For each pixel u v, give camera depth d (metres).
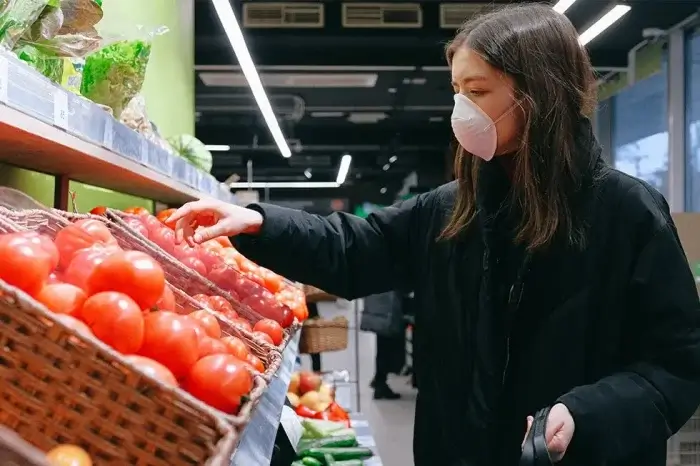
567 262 1.38
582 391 1.27
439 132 15.45
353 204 25.17
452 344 1.53
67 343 0.76
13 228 1.06
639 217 1.37
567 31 1.36
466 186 1.49
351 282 1.62
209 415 0.77
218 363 0.96
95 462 0.76
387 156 17.94
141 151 1.78
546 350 1.40
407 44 8.09
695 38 6.91
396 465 5.17
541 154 1.33
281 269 1.56
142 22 3.30
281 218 1.52
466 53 1.35
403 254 1.66
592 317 1.40
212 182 3.05
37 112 1.06
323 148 16.33
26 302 0.75
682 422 1.32
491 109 1.34
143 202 3.54
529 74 1.30
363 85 10.11
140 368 0.77
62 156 1.51
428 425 1.58
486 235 1.43
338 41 7.76
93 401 0.76
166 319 0.96
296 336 2.50
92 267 1.00
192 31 5.12
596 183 1.38
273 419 1.39
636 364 1.36
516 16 1.35
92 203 2.71
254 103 11.80
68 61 1.64
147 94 3.47
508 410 1.44
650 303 1.35
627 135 8.20
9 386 0.76
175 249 1.93
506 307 1.43
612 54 8.25
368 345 12.20
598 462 1.25
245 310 1.90
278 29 7.38
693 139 6.93
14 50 1.31
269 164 18.70
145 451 0.77
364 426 3.90
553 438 1.20
